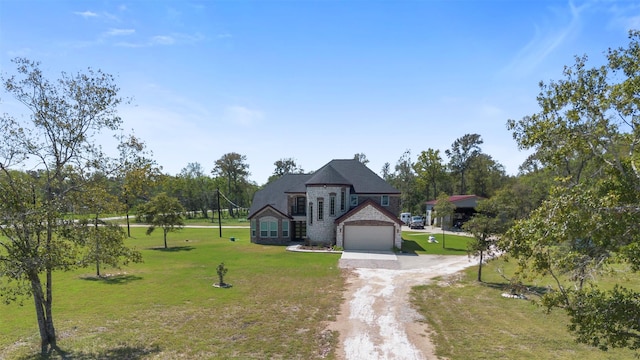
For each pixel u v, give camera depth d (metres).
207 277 22.98
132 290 19.62
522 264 8.53
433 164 80.12
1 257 11.05
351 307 16.92
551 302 8.20
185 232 55.44
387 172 101.69
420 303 17.72
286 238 40.72
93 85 12.73
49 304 12.47
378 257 31.31
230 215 97.94
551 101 8.98
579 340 8.12
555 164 9.60
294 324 14.59
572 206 7.51
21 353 11.77
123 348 12.13
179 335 13.31
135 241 43.50
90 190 12.96
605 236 7.22
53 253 11.30
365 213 35.88
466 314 16.05
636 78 7.64
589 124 8.59
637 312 7.29
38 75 12.02
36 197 12.19
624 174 7.98
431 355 11.83
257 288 20.28
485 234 22.41
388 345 12.61
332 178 38.16
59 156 12.52
